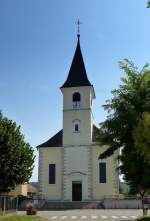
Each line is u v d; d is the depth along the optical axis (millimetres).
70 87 58625
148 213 38125
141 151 16891
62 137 57562
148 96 22531
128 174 22750
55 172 56438
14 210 37719
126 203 51906
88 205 52219
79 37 61438
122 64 23797
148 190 24703
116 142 23547
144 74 23141
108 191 54500
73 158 56156
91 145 56156
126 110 22719
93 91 60312
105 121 23375
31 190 79188
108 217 34688
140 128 15711
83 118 57375
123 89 23312
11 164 39125
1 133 39062
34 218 31125
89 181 55000
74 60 60531
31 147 41844
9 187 40062
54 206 52594
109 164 55188
